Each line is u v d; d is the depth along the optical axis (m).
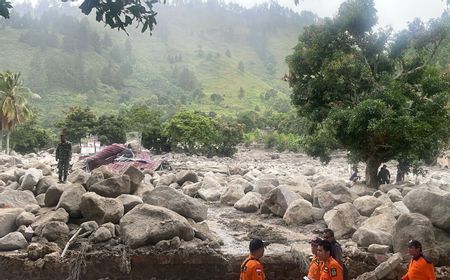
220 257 10.43
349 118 16.73
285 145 72.06
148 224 10.70
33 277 10.01
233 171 28.00
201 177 22.34
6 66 175.12
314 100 19.08
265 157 61.56
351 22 18.16
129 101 165.75
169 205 11.95
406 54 19.47
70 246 10.57
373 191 16.84
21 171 17.61
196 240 11.01
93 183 13.05
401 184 17.73
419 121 16.52
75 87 169.00
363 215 12.57
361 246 10.75
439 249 10.14
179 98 177.00
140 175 13.88
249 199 15.12
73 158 37.28
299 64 19.03
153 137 57.44
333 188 14.07
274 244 11.26
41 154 48.88
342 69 17.61
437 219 10.54
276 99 181.38
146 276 10.28
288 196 14.05
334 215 12.08
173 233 10.66
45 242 10.65
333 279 6.49
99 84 179.12
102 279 10.14
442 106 16.89
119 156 25.53
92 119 64.75
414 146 16.80
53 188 12.56
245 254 10.48
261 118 96.88
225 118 102.38
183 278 10.34
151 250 10.42
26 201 12.99
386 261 9.69
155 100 150.12
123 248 10.42
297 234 12.08
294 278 10.27
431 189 11.45
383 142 17.39
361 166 39.09
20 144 60.25
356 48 18.95
